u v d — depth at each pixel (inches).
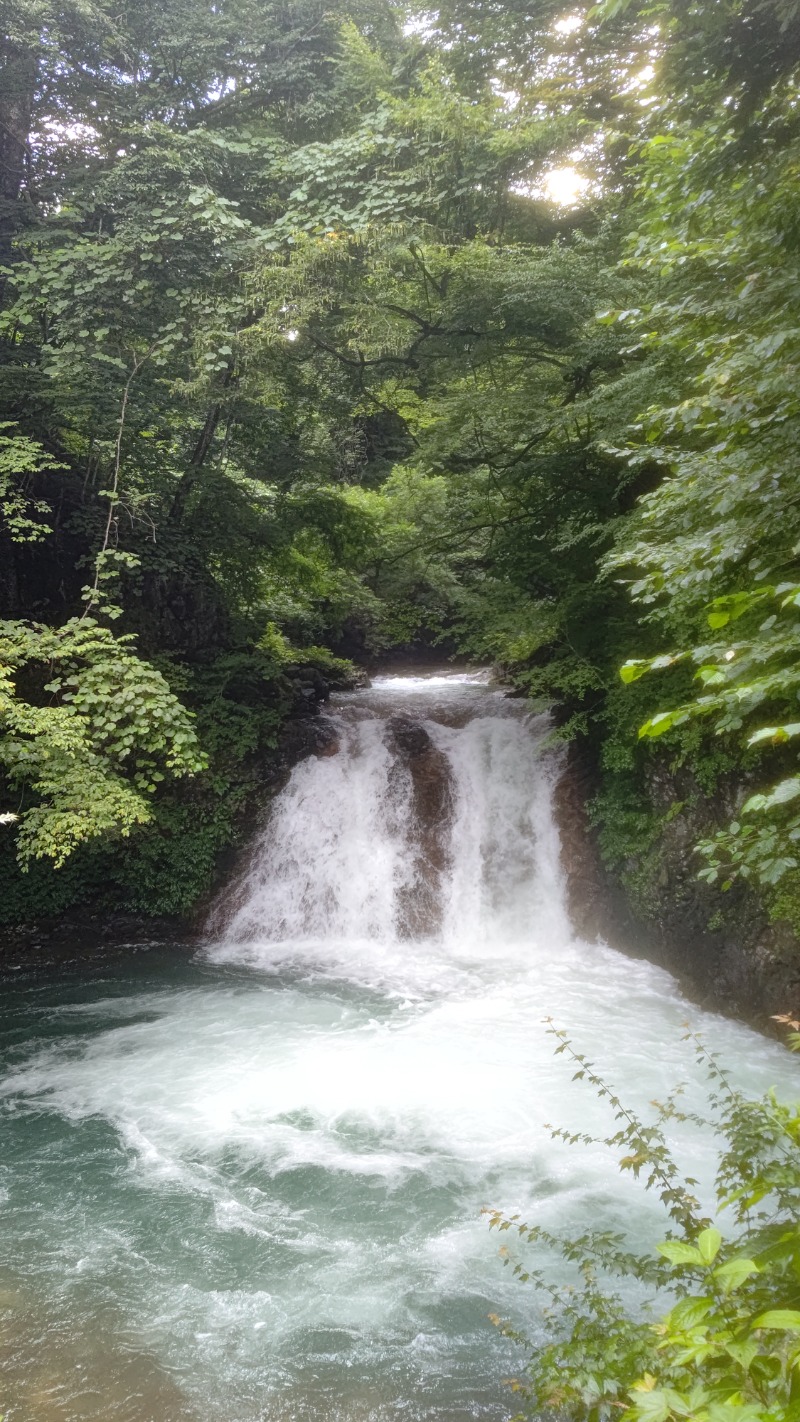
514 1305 200.2
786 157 169.5
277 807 530.6
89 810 343.9
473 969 440.5
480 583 605.0
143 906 492.1
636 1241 219.5
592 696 512.1
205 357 438.9
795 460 154.9
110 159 508.7
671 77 177.2
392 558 599.8
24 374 449.1
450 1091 308.2
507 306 427.5
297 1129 284.0
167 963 453.7
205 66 505.0
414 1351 186.7
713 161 180.1
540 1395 96.1
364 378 569.3
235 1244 224.8
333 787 538.6
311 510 589.6
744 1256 82.9
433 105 421.4
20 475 473.7
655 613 275.3
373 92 504.1
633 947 438.3
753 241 184.7
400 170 468.1
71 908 482.0
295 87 518.9
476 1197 244.8
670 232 210.1
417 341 499.5
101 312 436.1
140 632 514.3
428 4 476.1
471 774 545.3
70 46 489.4
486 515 528.1
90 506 508.1
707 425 184.2
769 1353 68.3
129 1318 197.0
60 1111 296.2
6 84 478.0
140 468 519.5
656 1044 339.0
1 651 336.5
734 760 356.8
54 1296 204.2
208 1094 308.0
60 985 420.2
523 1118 288.8
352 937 492.4
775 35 162.4
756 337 173.6
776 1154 130.6
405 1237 227.3
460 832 519.2
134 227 436.5
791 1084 299.4
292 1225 233.3
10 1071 327.0
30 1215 237.6
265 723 545.0
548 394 473.1
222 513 551.2
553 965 439.8
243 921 497.7
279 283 439.8
